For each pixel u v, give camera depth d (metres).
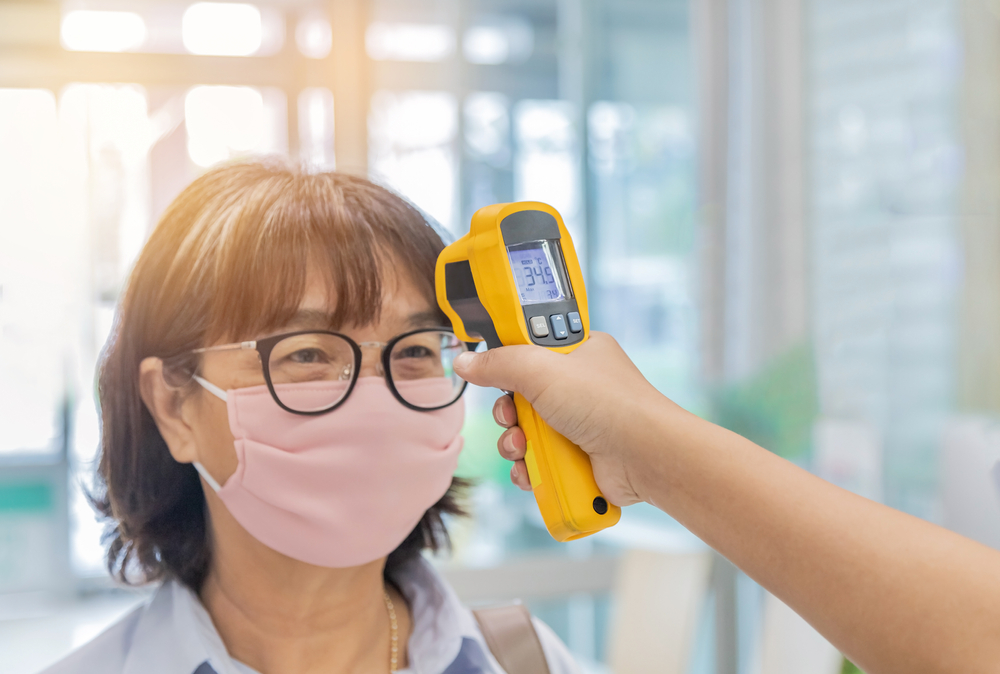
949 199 3.18
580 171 3.07
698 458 0.61
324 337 0.77
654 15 3.12
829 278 3.14
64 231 3.17
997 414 3.13
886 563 0.54
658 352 3.11
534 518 2.97
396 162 2.92
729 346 3.15
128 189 3.19
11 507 3.25
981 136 3.18
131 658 0.77
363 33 2.89
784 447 3.01
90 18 3.11
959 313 3.18
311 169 0.83
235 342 0.77
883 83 3.17
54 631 3.06
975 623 0.51
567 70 3.06
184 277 0.77
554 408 0.67
